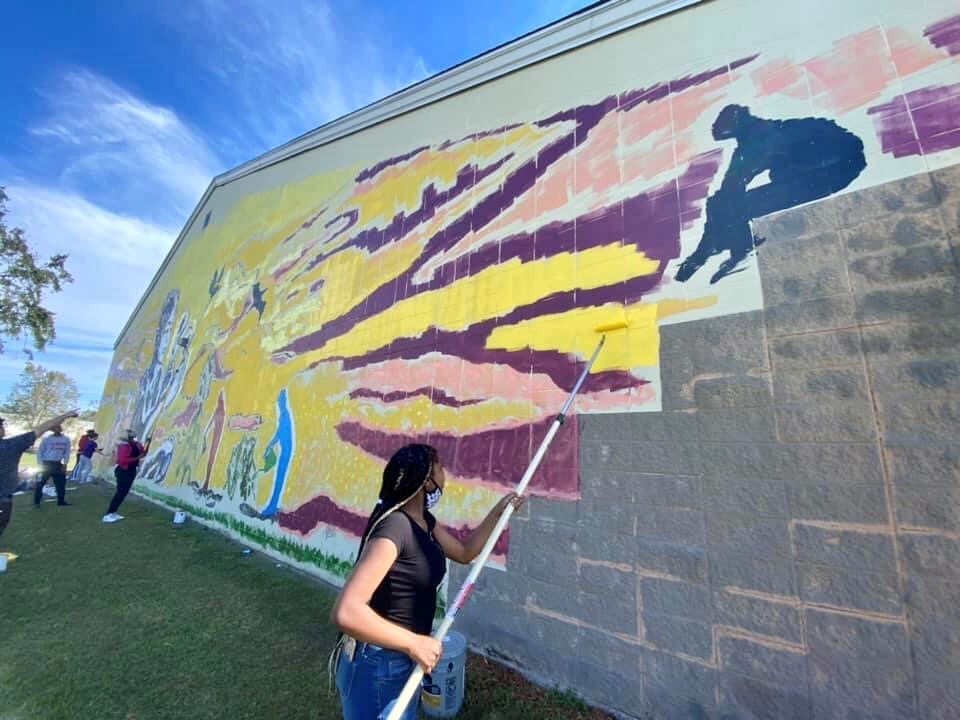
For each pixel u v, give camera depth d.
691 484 2.75
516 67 4.86
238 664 3.27
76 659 3.32
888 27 2.72
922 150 2.44
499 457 3.76
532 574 3.28
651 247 3.29
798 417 2.49
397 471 1.83
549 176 4.18
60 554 5.72
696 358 2.90
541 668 3.06
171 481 9.42
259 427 7.19
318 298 6.92
